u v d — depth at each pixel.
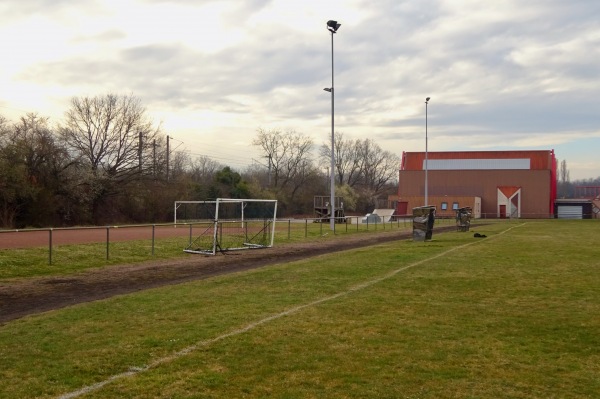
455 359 6.98
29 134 48.34
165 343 7.63
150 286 14.38
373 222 53.91
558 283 13.37
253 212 67.00
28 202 44.56
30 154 46.72
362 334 8.22
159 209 57.72
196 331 8.34
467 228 40.31
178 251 23.73
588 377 6.33
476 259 19.00
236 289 12.74
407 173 90.00
